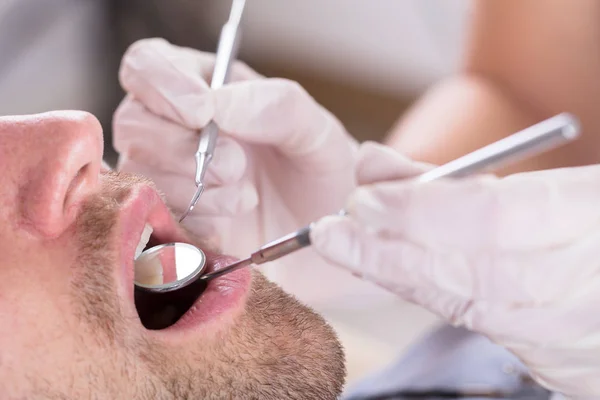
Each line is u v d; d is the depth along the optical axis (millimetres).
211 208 855
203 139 798
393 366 1136
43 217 581
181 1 2303
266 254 654
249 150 1017
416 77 2371
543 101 1275
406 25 2297
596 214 557
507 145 543
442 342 1119
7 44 2035
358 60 2414
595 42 1184
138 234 647
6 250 588
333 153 967
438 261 572
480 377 1024
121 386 621
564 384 659
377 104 2438
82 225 610
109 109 2221
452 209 558
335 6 2352
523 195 554
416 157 1223
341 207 1021
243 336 689
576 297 585
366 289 1260
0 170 583
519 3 1235
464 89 1327
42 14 2076
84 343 607
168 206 798
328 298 1243
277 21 2447
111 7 2199
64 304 602
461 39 2227
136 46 877
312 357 725
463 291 583
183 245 724
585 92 1230
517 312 603
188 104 799
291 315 735
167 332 647
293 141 923
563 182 561
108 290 607
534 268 566
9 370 595
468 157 574
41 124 592
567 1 1185
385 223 573
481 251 567
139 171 865
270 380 690
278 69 2523
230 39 900
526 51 1260
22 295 593
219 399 660
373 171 751
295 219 1060
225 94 823
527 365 673
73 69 2176
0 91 2031
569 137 510
